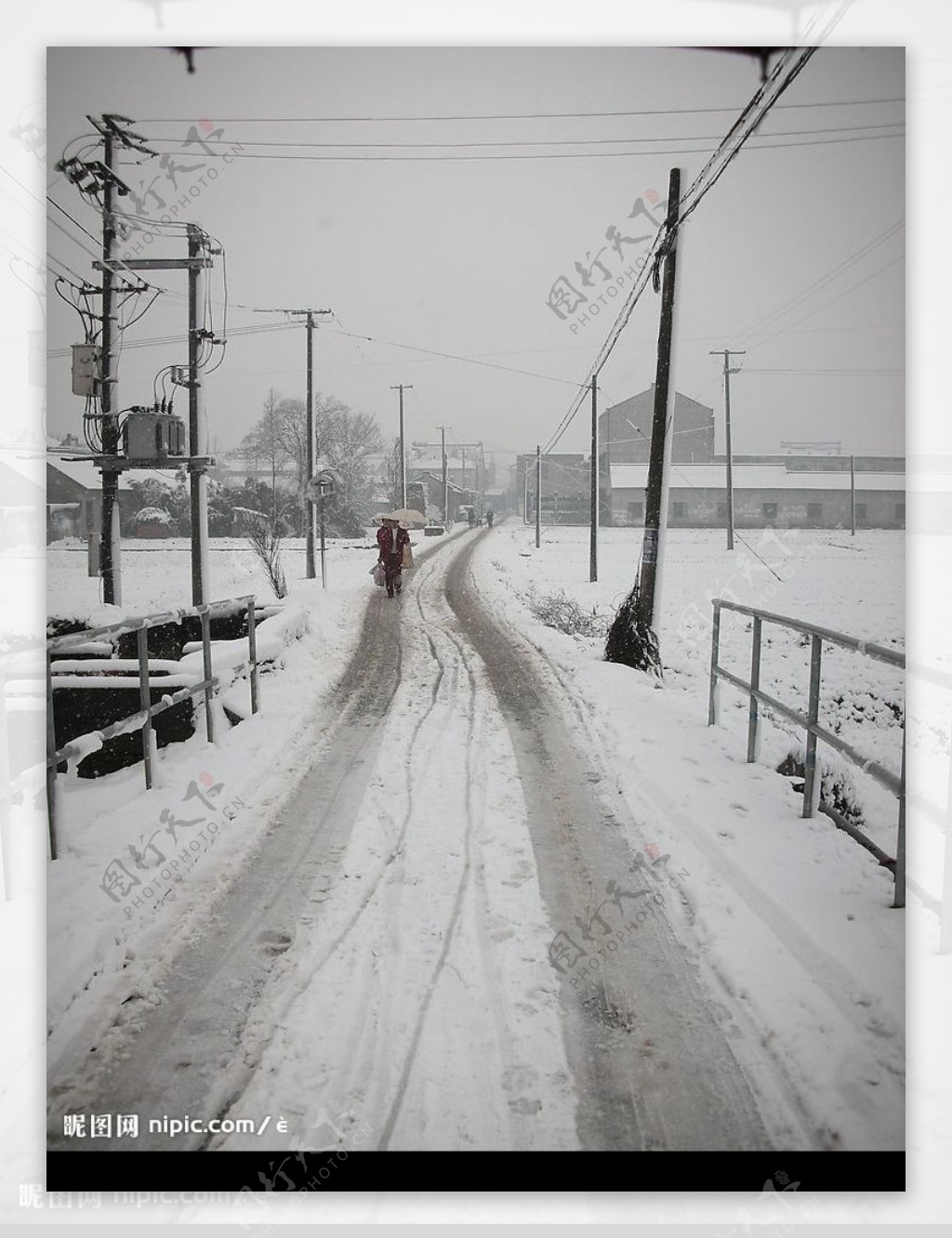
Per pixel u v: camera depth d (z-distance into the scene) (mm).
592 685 9727
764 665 12984
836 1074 3096
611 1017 3465
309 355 24656
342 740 7422
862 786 7410
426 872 4750
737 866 4676
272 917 4262
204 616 7160
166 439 13695
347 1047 3297
